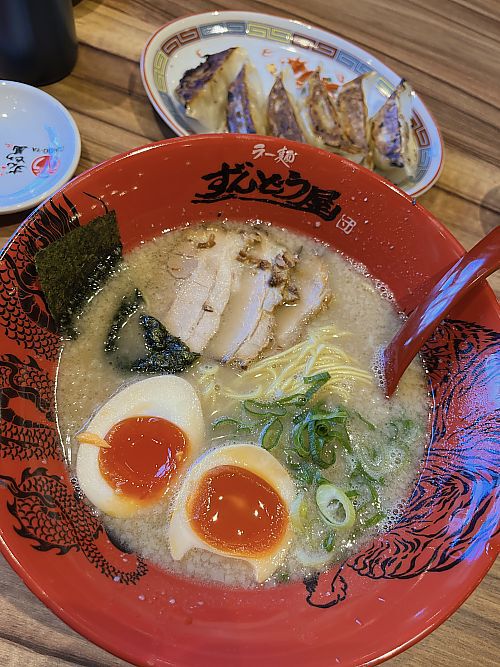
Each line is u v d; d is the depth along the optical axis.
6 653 0.20
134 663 0.16
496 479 0.20
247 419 0.24
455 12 0.45
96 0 0.38
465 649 0.22
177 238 0.28
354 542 0.22
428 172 0.33
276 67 0.38
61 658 0.20
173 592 0.20
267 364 0.26
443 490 0.22
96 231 0.24
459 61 0.42
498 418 0.22
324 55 0.39
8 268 0.20
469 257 0.24
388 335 0.27
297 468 0.23
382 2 0.44
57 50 0.32
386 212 0.26
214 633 0.18
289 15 0.41
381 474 0.24
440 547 0.20
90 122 0.33
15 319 0.21
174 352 0.25
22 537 0.17
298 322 0.27
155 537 0.21
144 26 0.38
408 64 0.41
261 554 0.21
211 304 0.27
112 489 0.21
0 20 0.30
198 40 0.38
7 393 0.20
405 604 0.19
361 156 0.33
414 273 0.27
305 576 0.21
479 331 0.24
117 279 0.26
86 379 0.24
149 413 0.23
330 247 0.29
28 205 0.28
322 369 0.26
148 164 0.24
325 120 0.33
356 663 0.17
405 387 0.26
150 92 0.33
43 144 0.31
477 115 0.39
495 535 0.19
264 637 0.18
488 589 0.23
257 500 0.22
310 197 0.27
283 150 0.26
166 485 0.22
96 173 0.23
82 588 0.18
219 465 0.22
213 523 0.21
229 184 0.27
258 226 0.29
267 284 0.27
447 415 0.24
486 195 0.35
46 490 0.20
